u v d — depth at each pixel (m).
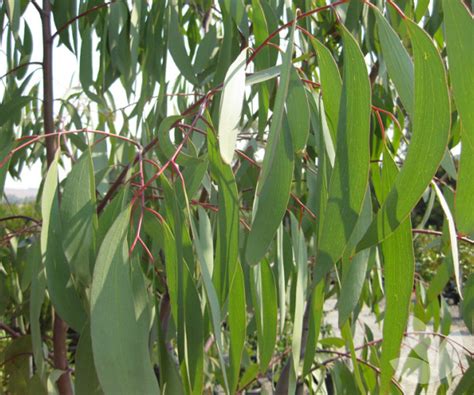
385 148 0.76
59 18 1.27
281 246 0.85
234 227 0.71
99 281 0.60
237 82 0.53
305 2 1.12
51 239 0.78
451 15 0.54
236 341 0.71
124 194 0.74
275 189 0.60
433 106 0.56
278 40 0.98
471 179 0.54
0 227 1.47
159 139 0.75
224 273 0.72
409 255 0.65
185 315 0.71
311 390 1.60
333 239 0.59
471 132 0.54
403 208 0.57
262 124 0.99
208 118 0.72
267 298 0.78
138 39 1.14
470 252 2.00
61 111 1.76
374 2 1.10
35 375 1.08
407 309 0.65
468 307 1.04
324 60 0.69
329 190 0.60
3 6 1.32
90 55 1.20
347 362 1.56
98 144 1.23
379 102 1.29
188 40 1.58
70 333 2.32
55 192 0.78
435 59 0.55
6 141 1.40
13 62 1.47
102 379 0.57
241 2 0.98
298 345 0.77
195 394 0.70
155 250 1.01
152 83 1.28
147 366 0.59
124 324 0.60
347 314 0.69
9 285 1.53
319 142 0.71
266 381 1.78
